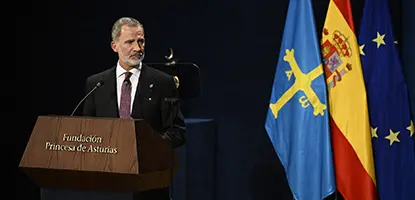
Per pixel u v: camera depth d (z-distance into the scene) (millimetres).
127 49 9672
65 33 16375
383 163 12789
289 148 13062
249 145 15445
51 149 8133
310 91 12797
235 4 15328
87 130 8031
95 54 16219
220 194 15617
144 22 15859
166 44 15758
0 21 16438
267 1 15133
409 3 13703
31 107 16594
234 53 15398
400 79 12758
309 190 12812
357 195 12617
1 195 16688
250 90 15359
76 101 16391
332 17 12984
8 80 16594
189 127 14055
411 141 12742
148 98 9898
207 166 14891
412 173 12758
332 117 12836
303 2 13047
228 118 15531
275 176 15328
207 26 15531
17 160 16703
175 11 15672
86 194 8359
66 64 16391
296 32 13070
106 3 16094
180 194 13836
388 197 12758
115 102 9953
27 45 16547
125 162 7766
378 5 12922
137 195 8273
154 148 8156
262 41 15219
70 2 16312
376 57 12875
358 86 12664
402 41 14289
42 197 8594
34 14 16484
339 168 12750
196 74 13938
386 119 12766
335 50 12891
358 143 12602
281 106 13203
